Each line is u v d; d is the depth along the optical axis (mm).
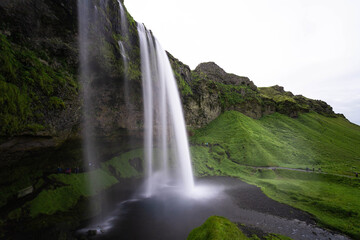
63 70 21797
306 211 26906
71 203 22562
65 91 21359
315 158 57062
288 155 57219
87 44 23719
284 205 28750
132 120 35375
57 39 21188
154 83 40375
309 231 21844
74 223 20297
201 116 74125
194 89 72875
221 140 65688
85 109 25188
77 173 27031
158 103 43438
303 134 80438
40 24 19531
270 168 47969
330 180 40250
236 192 34000
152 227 21016
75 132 24422
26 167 20625
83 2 22984
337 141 79875
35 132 18016
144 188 34344
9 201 18453
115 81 28688
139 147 41188
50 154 22641
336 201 29141
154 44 41375
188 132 62594
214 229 14141
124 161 36875
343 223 23531
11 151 17094
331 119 126938
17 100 16000
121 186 32031
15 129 15930
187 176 42875
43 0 19312
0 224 16547
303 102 133250
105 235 19016
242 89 105062
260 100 103688
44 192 21391
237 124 74562
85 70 24344
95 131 28234
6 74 15391
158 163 43500
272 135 74875
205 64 116500
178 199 30031
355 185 36250
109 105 29844
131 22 33594
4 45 15914
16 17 17406
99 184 28250
